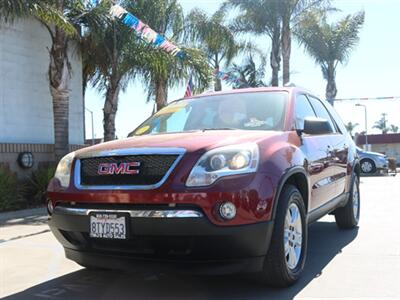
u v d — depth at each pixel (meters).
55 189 4.58
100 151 4.45
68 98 12.95
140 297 4.38
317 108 6.30
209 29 18.78
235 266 3.98
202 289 4.51
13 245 6.83
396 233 6.91
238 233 3.86
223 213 3.86
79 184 4.40
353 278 4.76
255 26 24.59
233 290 4.45
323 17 26.03
